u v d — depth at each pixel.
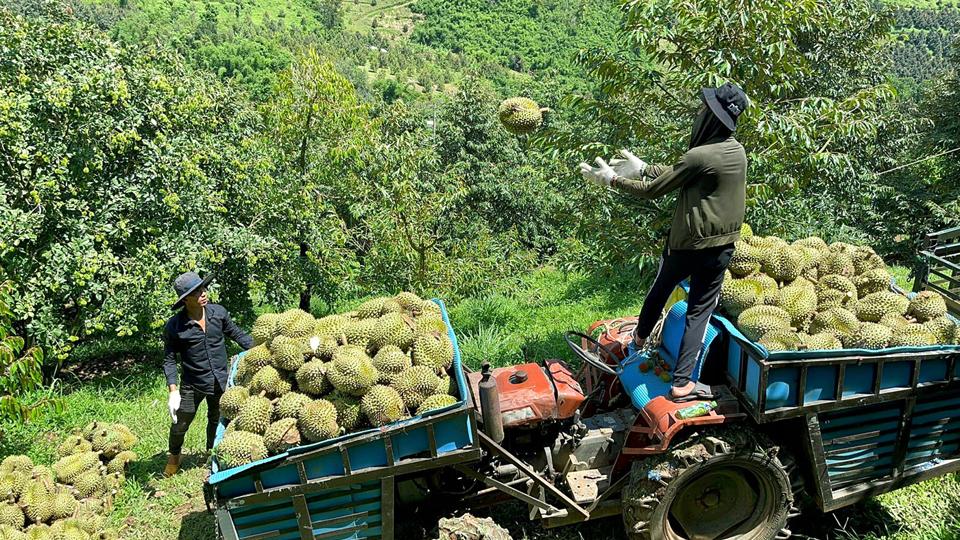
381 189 12.51
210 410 5.93
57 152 10.03
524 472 4.49
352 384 4.05
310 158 14.02
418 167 14.34
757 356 4.09
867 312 4.54
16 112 9.62
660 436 4.21
